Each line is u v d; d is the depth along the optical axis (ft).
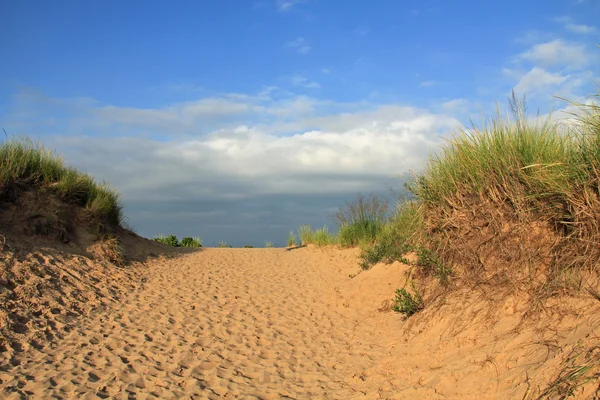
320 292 34.65
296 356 21.07
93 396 15.76
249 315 28.09
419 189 25.55
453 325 18.20
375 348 20.98
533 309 15.20
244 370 19.25
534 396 11.37
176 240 66.85
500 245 18.97
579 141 17.08
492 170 20.66
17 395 15.39
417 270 25.16
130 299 29.58
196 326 25.21
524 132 20.44
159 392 16.56
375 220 53.06
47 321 23.22
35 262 29.86
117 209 46.78
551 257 16.52
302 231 64.59
